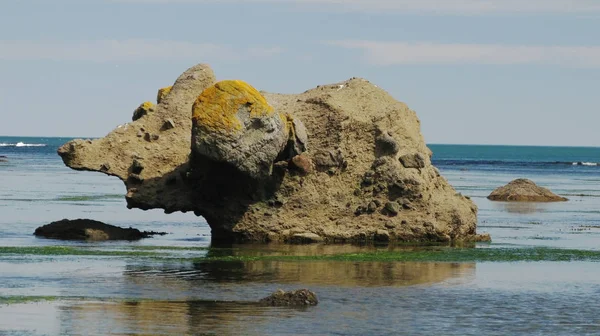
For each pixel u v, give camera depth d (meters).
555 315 38.56
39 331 33.56
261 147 54.34
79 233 58.47
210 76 62.56
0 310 36.44
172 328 34.44
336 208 58.34
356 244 57.00
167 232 64.06
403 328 35.75
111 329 34.03
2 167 177.38
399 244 57.41
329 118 60.16
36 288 40.78
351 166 59.62
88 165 58.00
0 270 45.00
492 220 80.62
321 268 47.94
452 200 60.88
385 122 61.03
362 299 40.47
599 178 190.50
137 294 40.09
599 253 55.94
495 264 50.97
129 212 80.56
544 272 48.69
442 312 38.56
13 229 62.81
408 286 43.72
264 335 33.88
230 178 56.53
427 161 61.78
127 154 58.81
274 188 57.91
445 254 53.78
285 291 39.47
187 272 45.81
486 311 38.97
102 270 45.75
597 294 42.91
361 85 63.19
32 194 102.31
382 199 58.91
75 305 37.59
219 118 53.59
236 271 46.41
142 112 61.56
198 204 57.56
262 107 54.22
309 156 59.09
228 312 37.12
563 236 66.75
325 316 37.03
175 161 58.72
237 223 57.19
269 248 54.69
